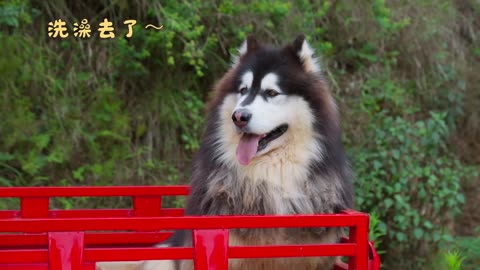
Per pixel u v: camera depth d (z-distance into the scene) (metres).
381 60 7.91
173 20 6.41
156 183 6.65
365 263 2.84
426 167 6.54
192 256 2.62
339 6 7.77
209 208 3.36
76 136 6.50
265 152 3.29
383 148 6.62
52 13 6.96
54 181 6.35
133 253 2.57
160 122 6.96
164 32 6.52
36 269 2.81
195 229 2.60
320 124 3.41
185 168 6.89
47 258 2.48
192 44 6.48
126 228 2.51
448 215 6.76
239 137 3.33
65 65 6.86
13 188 3.53
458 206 7.09
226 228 2.63
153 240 3.69
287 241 3.20
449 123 7.79
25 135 6.32
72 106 6.64
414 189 6.57
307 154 3.35
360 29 7.82
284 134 3.34
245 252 2.70
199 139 6.98
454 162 7.46
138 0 6.78
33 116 6.43
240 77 3.50
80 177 6.32
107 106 6.70
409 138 6.66
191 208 3.48
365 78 7.75
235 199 3.31
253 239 3.17
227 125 3.43
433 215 6.61
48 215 3.61
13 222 2.41
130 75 6.95
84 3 7.12
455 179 6.70
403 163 6.55
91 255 2.53
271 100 3.33
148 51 6.79
